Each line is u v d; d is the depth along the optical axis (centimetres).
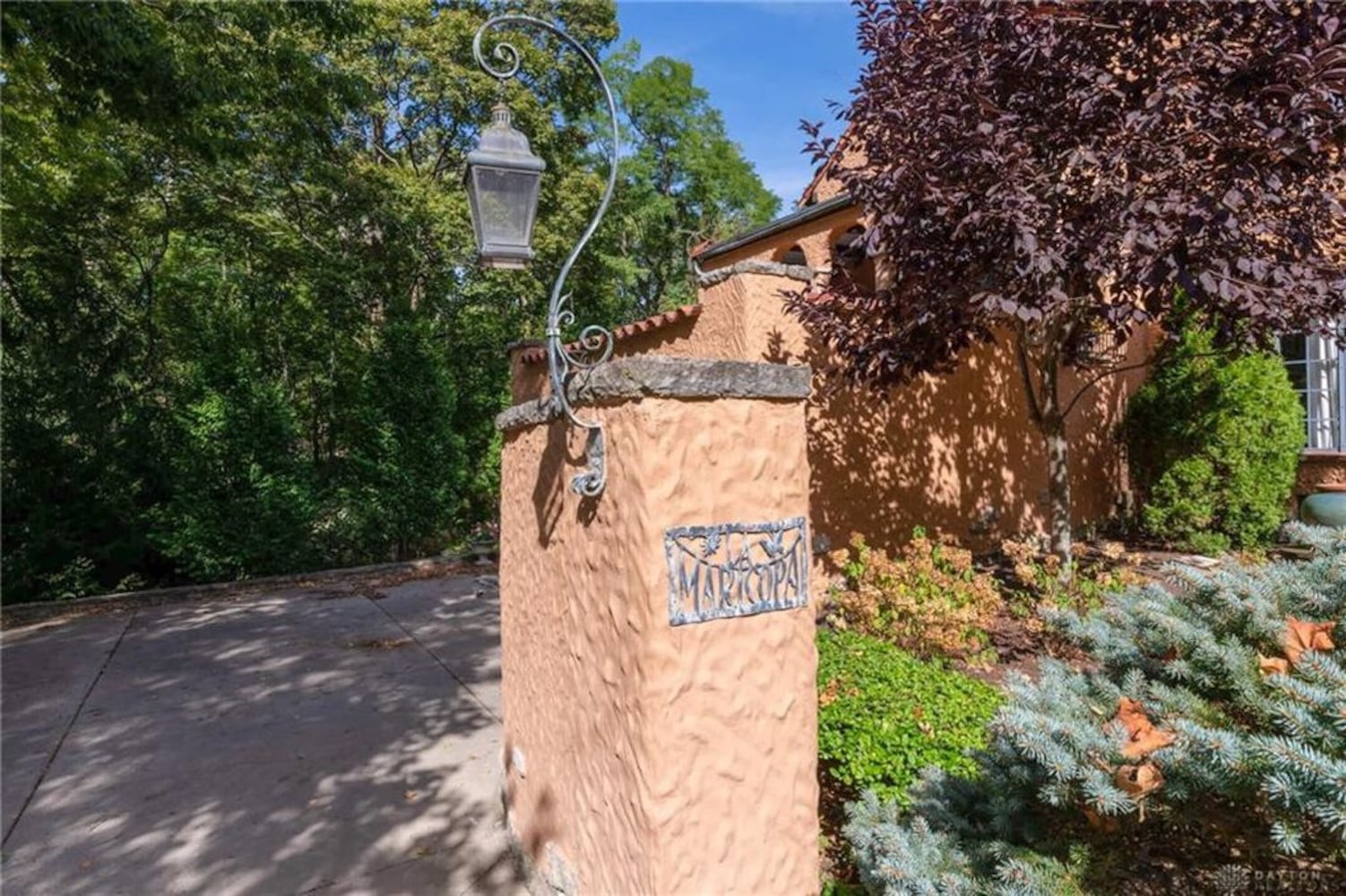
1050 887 182
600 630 226
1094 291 472
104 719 491
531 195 280
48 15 600
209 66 850
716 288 622
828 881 276
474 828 344
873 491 671
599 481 223
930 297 507
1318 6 381
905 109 471
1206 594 223
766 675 219
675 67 2602
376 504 1061
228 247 1278
